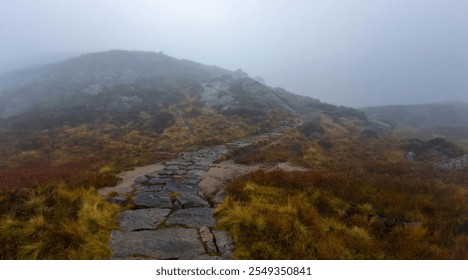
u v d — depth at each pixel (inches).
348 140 996.6
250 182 337.7
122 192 339.9
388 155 756.0
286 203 282.5
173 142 866.1
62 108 1584.6
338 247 200.5
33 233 199.3
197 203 294.0
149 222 237.9
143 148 797.9
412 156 767.1
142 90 1796.3
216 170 487.8
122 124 1207.6
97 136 983.6
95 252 181.6
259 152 678.5
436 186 374.0
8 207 248.1
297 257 185.9
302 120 1467.8
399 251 209.2
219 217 248.7
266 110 1515.7
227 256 184.2
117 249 187.9
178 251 188.2
